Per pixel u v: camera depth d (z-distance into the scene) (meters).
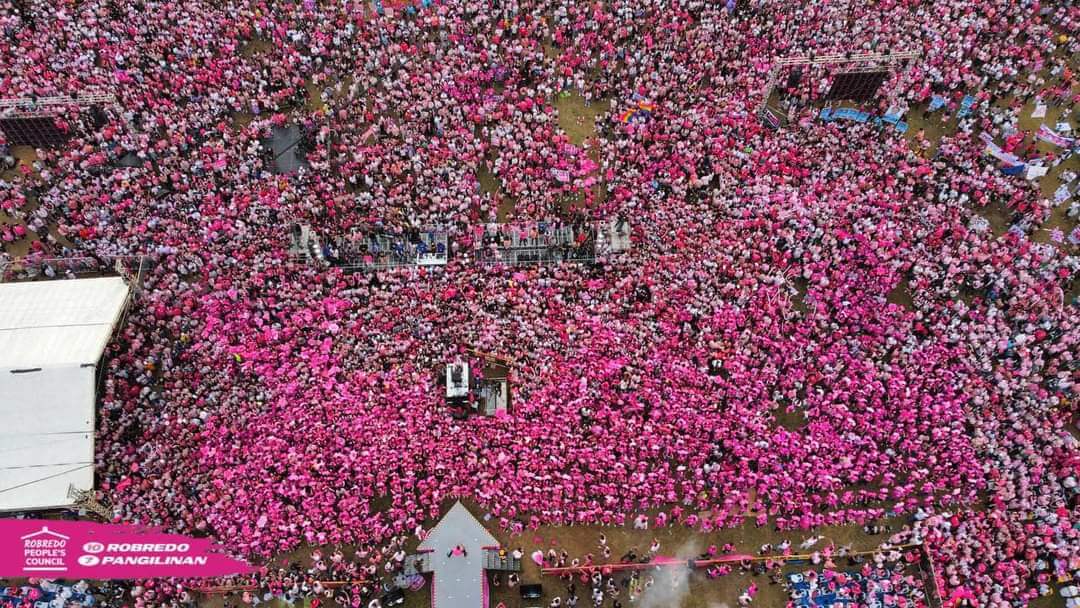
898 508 42.09
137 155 56.41
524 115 61.25
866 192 56.06
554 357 47.09
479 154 58.69
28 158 57.41
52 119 56.09
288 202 54.88
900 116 60.94
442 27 67.00
